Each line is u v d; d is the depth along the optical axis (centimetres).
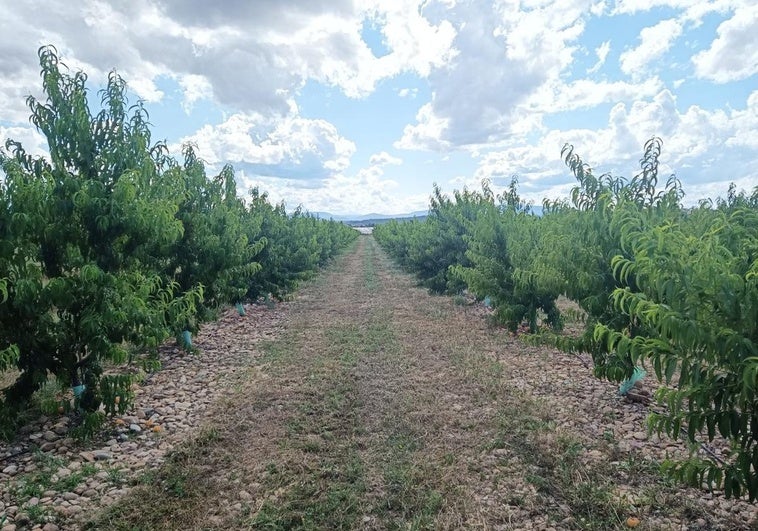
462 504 422
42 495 441
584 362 854
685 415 322
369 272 2670
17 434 568
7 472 482
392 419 609
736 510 399
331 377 773
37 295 505
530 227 1066
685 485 436
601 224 591
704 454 493
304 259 1847
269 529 391
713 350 292
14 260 493
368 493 442
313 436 560
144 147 668
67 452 528
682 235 346
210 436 559
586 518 400
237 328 1216
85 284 547
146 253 680
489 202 1537
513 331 1041
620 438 544
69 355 560
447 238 1692
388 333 1092
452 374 788
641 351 340
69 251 549
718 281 296
